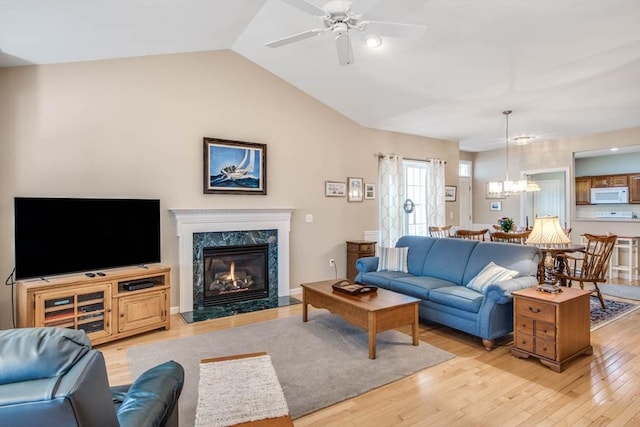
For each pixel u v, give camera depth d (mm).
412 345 3314
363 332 3686
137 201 3828
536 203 8766
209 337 3561
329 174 5707
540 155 7688
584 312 3008
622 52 3463
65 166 3646
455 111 5355
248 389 2180
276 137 5148
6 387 848
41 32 2957
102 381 986
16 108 3416
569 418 2172
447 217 7383
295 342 3406
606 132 6664
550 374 2738
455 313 3463
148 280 3773
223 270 4820
